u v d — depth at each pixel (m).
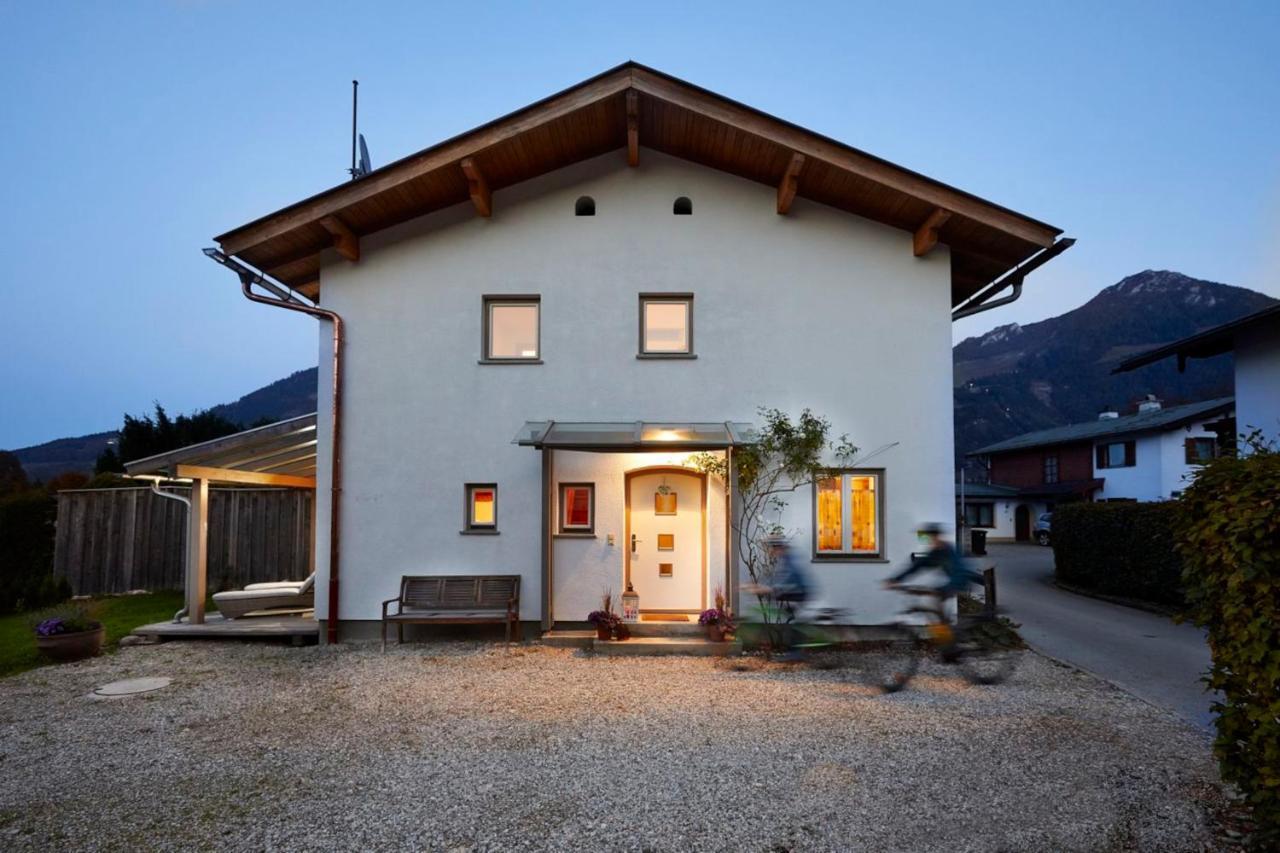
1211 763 5.96
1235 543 4.30
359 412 11.77
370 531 11.61
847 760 6.08
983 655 10.19
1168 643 11.26
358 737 6.87
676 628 10.78
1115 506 16.45
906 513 11.44
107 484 21.48
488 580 11.41
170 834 4.91
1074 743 6.48
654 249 11.86
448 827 4.93
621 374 11.74
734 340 11.73
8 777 5.99
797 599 9.93
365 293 11.91
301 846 4.71
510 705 7.88
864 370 11.65
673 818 5.02
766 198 11.89
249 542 16.67
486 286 11.90
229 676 9.38
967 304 12.69
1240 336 15.68
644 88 10.57
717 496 11.62
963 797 5.33
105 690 8.73
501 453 11.69
